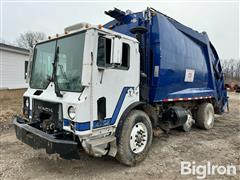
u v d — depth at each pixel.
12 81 16.89
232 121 9.39
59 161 4.38
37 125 4.10
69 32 3.78
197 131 7.23
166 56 5.17
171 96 5.68
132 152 4.16
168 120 5.77
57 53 3.96
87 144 3.42
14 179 3.62
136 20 5.20
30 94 4.40
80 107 3.28
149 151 5.02
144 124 4.45
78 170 4.00
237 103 16.94
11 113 9.09
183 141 5.88
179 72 5.84
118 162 4.35
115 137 3.90
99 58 3.54
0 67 15.86
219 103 8.77
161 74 5.04
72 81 3.59
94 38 3.44
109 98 3.76
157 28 4.99
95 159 4.51
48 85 4.03
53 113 3.71
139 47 4.77
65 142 3.26
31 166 4.13
